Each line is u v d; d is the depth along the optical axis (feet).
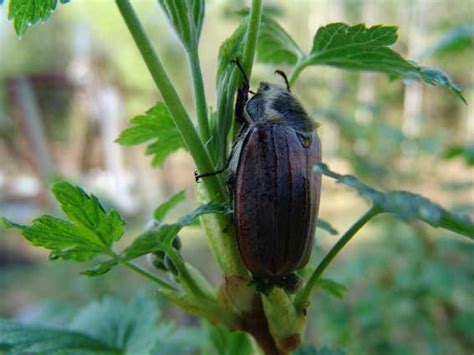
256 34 0.17
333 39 0.20
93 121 1.61
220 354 0.23
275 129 0.16
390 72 0.21
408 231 0.57
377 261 0.58
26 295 0.99
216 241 0.17
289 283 0.17
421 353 0.56
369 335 0.56
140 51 0.16
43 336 0.23
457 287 0.52
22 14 0.18
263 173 0.16
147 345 0.25
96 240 0.17
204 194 0.18
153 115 0.21
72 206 0.16
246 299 0.17
